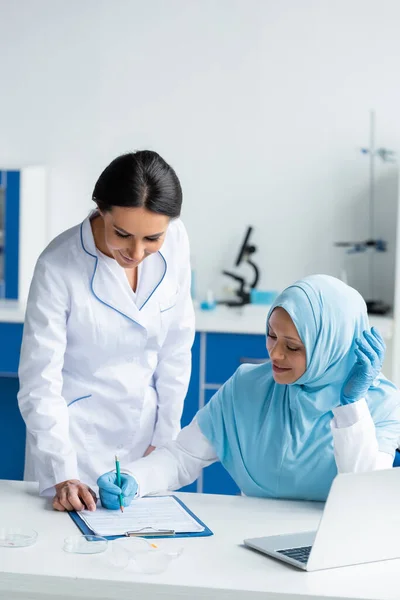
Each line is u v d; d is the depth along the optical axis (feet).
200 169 14.24
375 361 5.57
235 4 13.93
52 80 14.44
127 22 14.19
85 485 5.89
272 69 13.96
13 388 12.43
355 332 5.75
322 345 5.63
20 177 13.41
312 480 5.94
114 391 7.07
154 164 5.84
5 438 12.51
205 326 11.93
